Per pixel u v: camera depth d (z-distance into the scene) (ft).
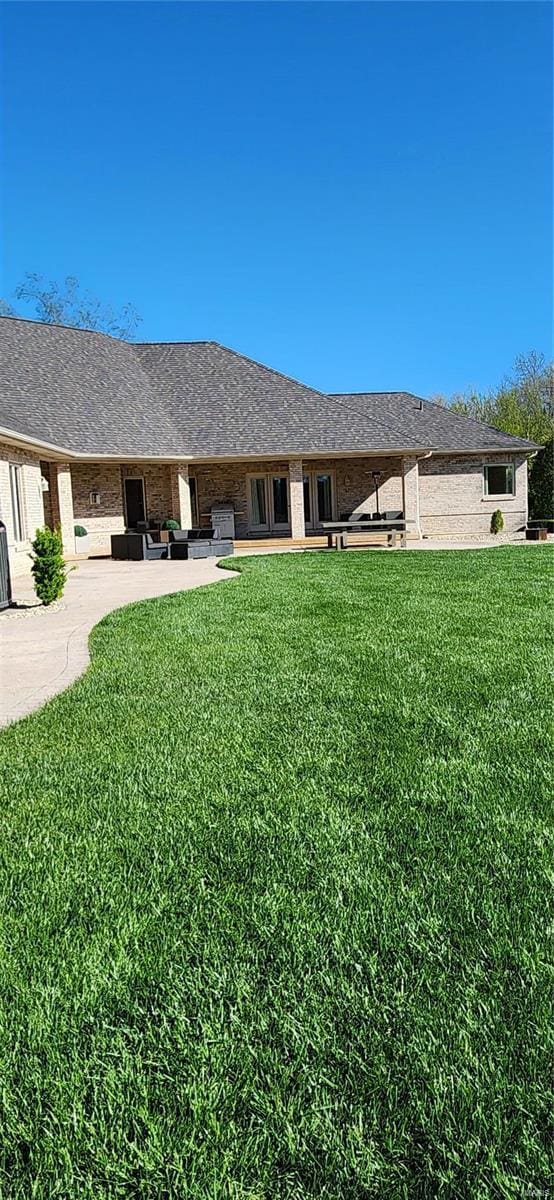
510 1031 6.36
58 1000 6.95
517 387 163.32
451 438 99.71
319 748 14.15
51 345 88.07
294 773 12.86
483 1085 5.76
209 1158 5.23
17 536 58.54
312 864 9.56
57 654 25.58
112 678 20.88
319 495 97.14
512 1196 4.89
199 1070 6.03
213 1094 5.74
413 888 8.90
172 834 10.57
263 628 29.01
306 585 44.47
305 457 84.94
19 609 38.60
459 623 29.12
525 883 8.98
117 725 16.16
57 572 39.70
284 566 58.80
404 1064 6.02
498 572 50.21
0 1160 5.30
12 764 13.79
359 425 88.53
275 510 95.50
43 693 19.76
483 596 37.58
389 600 36.63
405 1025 6.49
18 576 57.41
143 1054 6.24
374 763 13.25
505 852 9.77
